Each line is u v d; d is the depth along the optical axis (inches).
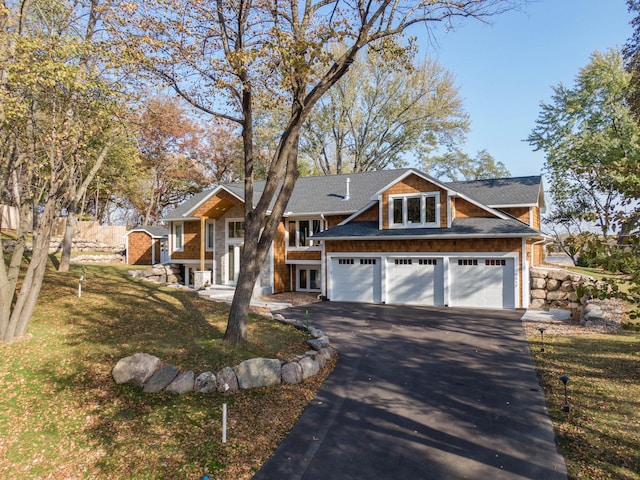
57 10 447.8
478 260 714.8
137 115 576.4
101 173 928.3
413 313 660.1
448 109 1432.1
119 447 249.9
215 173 1780.3
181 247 1064.2
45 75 338.3
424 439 250.1
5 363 328.5
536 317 602.5
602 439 234.2
